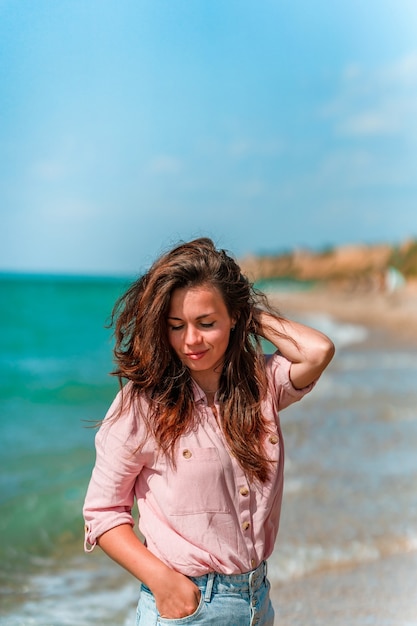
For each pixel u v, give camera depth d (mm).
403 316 45969
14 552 5652
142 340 2307
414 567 5090
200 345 2305
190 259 2299
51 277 132250
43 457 9789
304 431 9688
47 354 28172
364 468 7707
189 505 2303
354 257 81750
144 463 2363
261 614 2381
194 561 2277
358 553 5285
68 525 6426
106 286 84875
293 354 2467
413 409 11445
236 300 2359
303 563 5113
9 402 16469
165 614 2266
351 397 12828
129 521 2348
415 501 6512
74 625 4336
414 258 65000
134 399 2348
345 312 52438
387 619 4270
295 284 85438
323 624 4223
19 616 4422
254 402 2406
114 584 5035
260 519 2367
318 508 6312
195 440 2332
